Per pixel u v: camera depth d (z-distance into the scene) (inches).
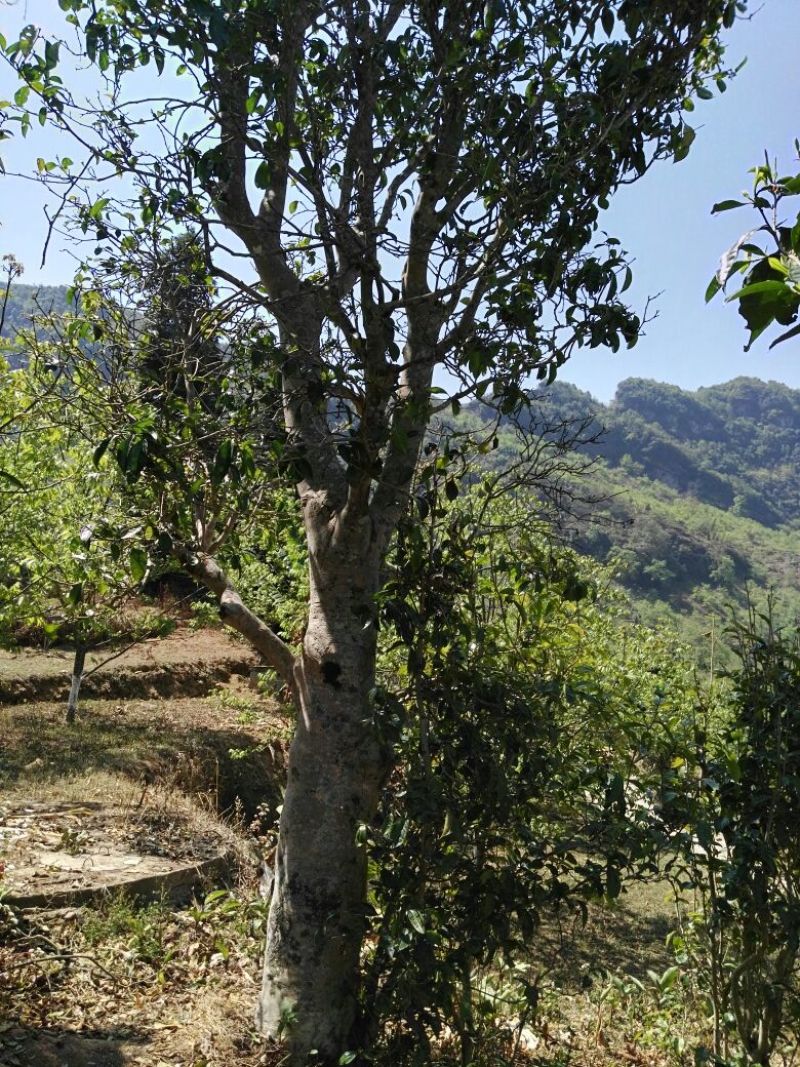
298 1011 199.9
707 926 194.1
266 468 215.6
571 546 217.5
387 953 184.5
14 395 299.7
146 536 213.8
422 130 227.3
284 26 190.2
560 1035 229.0
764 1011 192.2
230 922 281.0
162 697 690.8
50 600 494.9
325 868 204.1
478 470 261.6
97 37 195.3
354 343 189.5
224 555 274.2
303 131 218.7
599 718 200.1
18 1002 211.3
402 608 191.9
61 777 421.4
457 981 192.4
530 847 185.6
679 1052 201.2
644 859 193.5
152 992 227.1
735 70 240.2
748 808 188.5
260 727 605.0
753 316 60.0
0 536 405.1
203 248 189.6
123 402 216.2
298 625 374.6
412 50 218.1
